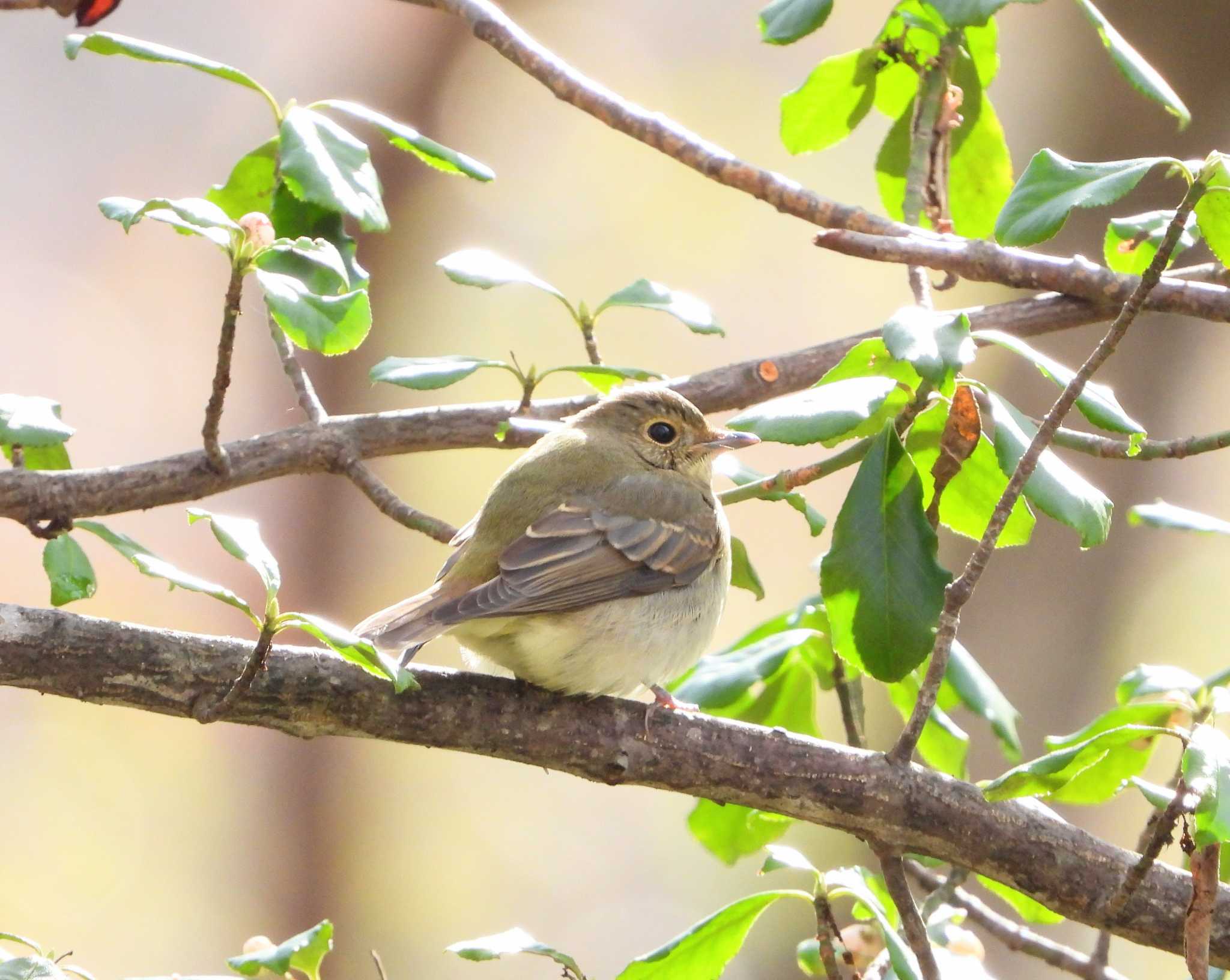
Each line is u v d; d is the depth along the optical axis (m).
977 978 6.11
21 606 5.56
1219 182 5.29
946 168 8.13
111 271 22.56
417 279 18.50
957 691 7.31
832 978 5.80
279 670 5.69
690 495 7.73
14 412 5.98
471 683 6.08
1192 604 14.05
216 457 6.58
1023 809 6.04
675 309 7.65
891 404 6.29
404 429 8.22
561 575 7.00
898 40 8.38
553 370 7.46
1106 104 13.45
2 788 18.39
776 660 7.25
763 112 22.34
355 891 18.08
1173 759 14.32
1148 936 5.90
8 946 14.04
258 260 5.90
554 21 21.98
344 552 17.88
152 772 18.55
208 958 17.39
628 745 6.05
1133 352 13.35
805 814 6.05
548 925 18.55
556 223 21.02
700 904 19.08
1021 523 6.67
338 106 6.94
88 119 23.23
